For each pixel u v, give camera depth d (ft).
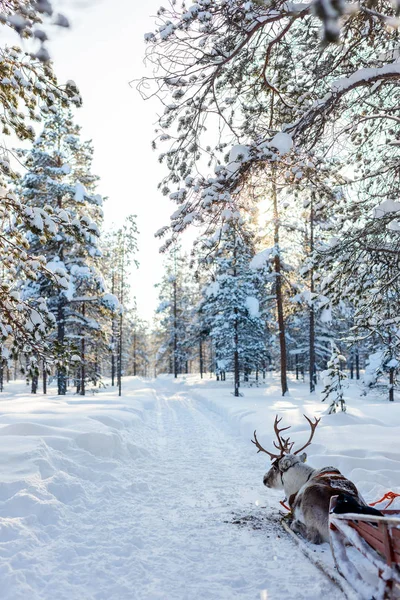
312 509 17.04
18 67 22.07
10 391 146.92
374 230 25.54
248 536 18.70
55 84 22.75
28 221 24.64
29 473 23.66
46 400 77.71
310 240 88.07
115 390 140.67
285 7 17.87
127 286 130.00
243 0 17.75
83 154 88.63
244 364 135.03
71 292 78.54
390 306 29.12
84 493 23.95
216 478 29.76
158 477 29.86
